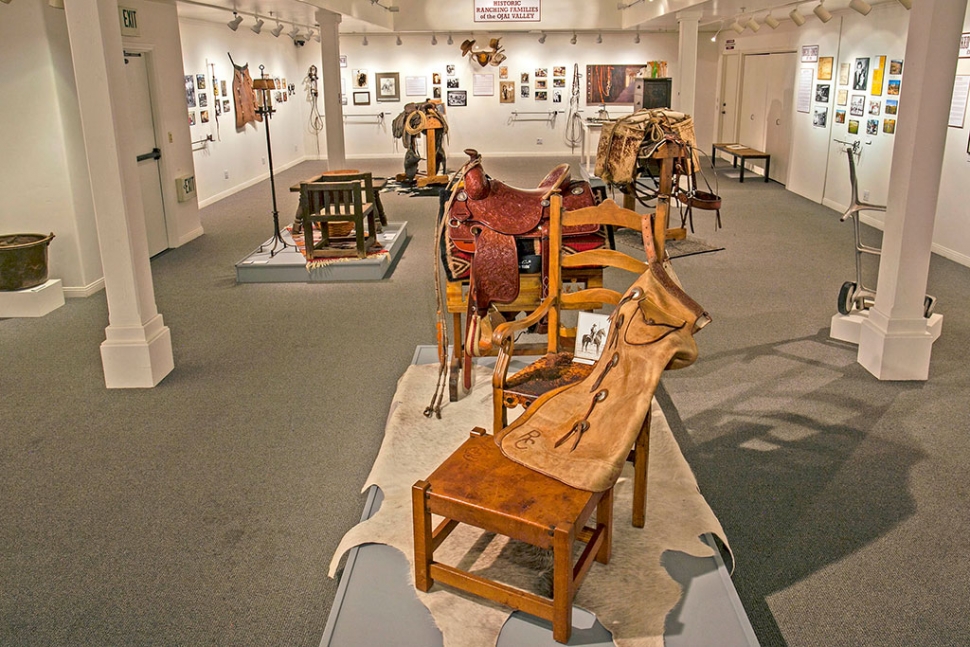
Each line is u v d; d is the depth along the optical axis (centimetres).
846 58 891
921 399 393
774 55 1160
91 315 557
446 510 217
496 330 282
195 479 329
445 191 376
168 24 762
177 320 543
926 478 321
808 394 401
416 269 676
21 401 409
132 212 411
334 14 974
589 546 233
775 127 1165
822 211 924
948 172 683
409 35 1446
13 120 567
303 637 238
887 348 411
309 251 642
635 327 249
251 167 1227
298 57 1480
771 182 1167
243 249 764
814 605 248
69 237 591
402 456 315
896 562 268
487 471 227
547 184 359
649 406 230
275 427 376
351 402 403
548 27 1250
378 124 1500
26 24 550
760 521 292
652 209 945
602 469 219
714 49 1421
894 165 401
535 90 1465
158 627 242
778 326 508
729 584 236
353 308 566
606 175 735
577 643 212
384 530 262
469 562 245
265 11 927
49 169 577
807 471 327
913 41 377
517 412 349
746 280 622
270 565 272
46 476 333
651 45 1436
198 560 275
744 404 390
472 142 1498
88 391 421
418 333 510
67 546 284
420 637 217
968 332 491
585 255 311
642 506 261
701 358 453
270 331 517
